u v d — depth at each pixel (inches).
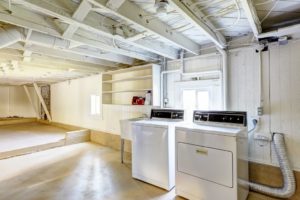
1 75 222.1
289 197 97.1
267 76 106.7
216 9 83.9
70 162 154.5
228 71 121.7
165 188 109.7
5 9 73.2
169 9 82.4
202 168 94.2
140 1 77.0
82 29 102.0
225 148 87.1
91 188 110.7
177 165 103.5
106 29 91.0
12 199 98.2
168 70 153.9
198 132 95.6
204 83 132.6
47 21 86.8
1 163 151.8
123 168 142.0
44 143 192.1
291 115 99.3
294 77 98.3
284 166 97.1
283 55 101.5
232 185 85.3
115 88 200.2
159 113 144.3
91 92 230.4
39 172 133.6
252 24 86.9
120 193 105.3
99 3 65.6
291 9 84.4
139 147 122.4
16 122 334.6
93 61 162.9
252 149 111.1
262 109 107.7
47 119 329.7
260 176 108.4
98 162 154.7
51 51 130.5
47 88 328.8
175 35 108.7
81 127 249.0
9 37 90.4
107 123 207.8
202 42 130.2
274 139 101.0
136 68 166.2
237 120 103.0
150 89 157.5
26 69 184.9
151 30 89.9
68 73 215.0
